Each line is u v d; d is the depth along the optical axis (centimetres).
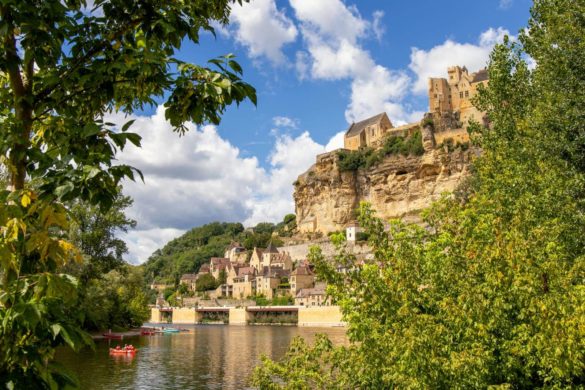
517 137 2344
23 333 431
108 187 494
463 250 1293
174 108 625
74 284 443
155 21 588
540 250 1161
